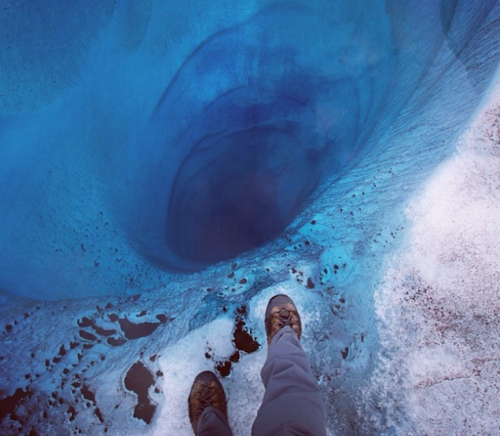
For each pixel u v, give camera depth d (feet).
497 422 2.93
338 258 3.80
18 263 5.02
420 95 4.68
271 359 2.90
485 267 3.32
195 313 3.76
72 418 3.47
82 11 5.65
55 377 3.73
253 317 3.59
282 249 4.15
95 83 5.90
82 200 5.69
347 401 3.18
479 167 3.54
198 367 3.44
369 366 3.24
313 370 3.34
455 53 4.61
